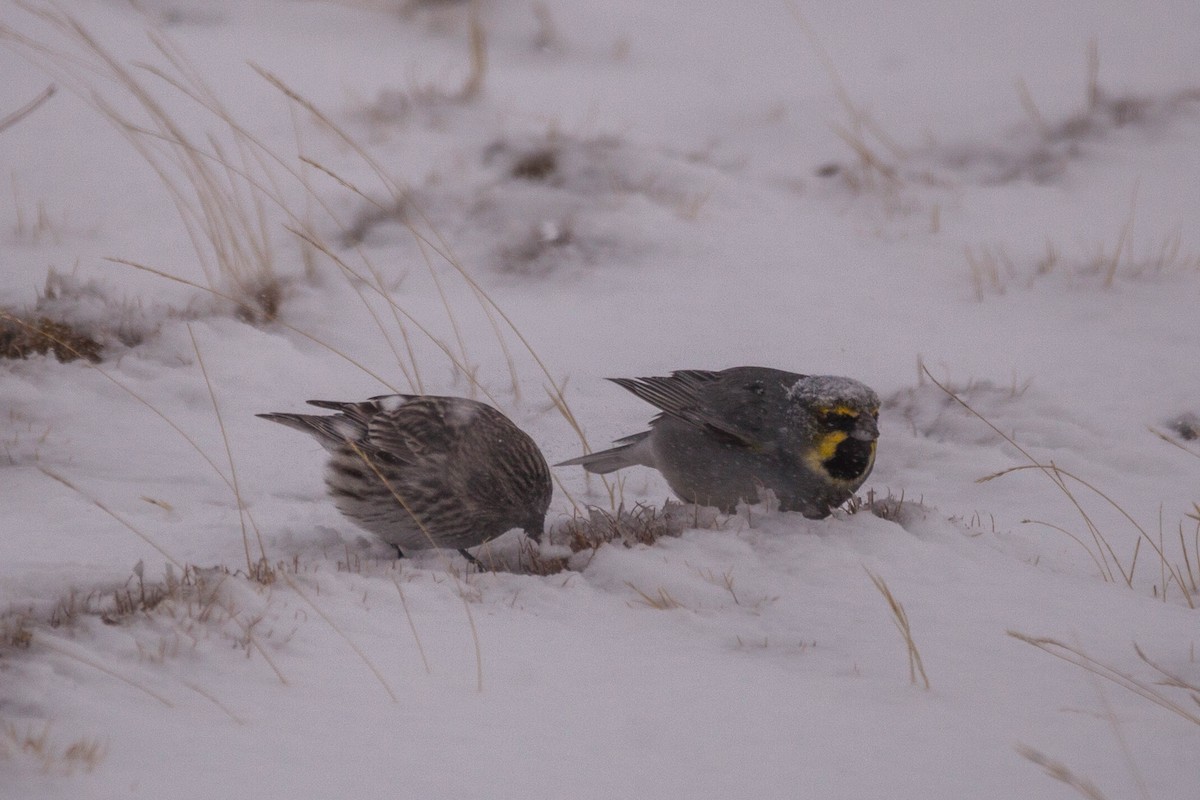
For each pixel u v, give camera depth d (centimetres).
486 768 650
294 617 835
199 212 1828
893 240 1878
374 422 1016
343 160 2044
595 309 1659
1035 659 819
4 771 604
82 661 742
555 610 887
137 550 999
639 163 2069
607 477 1270
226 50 2502
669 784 644
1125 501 1236
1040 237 1880
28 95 2106
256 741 662
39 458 1191
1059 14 2936
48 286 1498
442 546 1023
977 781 654
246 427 1305
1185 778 655
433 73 2531
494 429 1020
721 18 3022
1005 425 1384
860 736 704
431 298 1675
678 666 796
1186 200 1989
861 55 2758
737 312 1648
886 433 1377
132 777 609
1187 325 1608
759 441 1061
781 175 2098
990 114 2281
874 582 895
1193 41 2605
